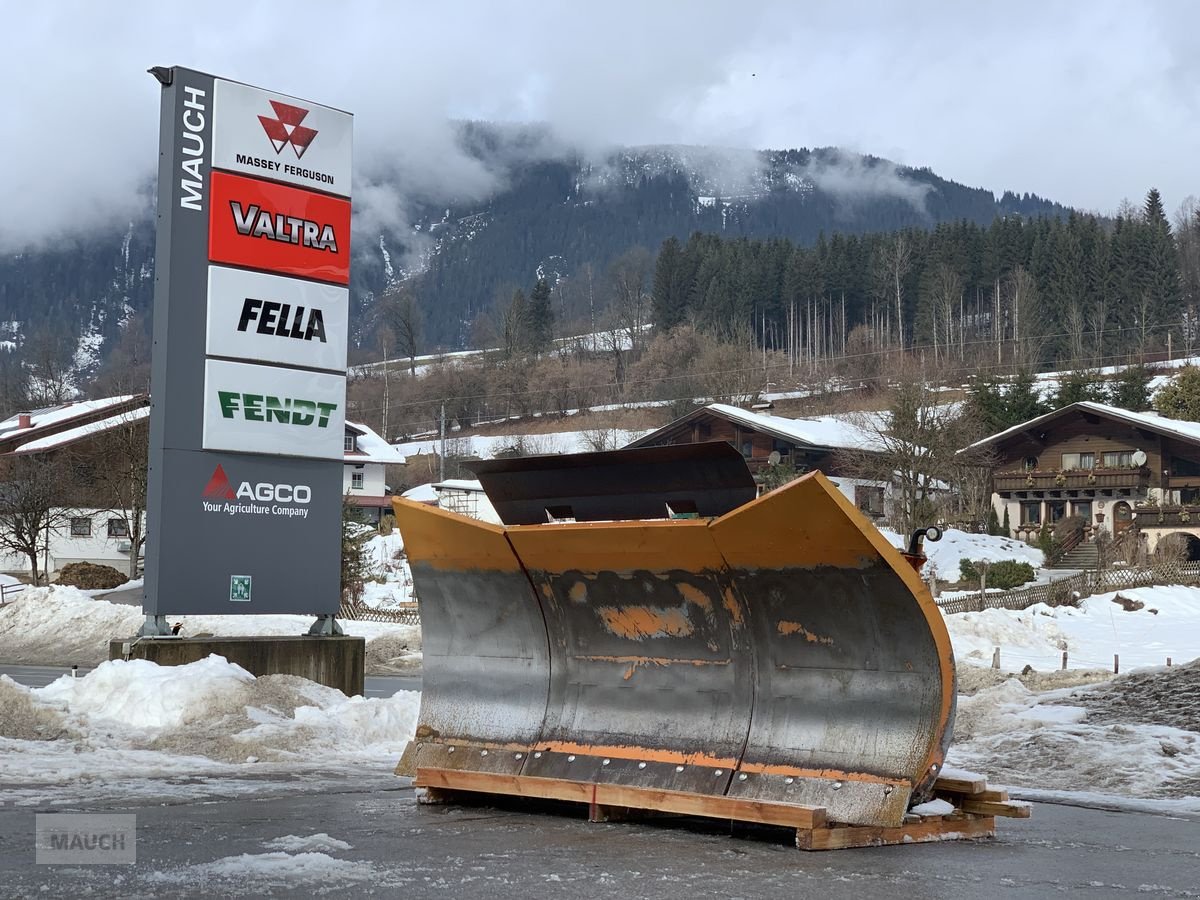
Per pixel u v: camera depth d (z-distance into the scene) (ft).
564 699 31.07
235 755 40.60
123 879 22.24
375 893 21.45
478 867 23.84
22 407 536.42
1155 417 215.10
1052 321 454.40
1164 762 40.78
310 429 58.70
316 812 30.40
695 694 29.04
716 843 26.63
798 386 414.00
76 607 119.24
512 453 333.01
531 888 22.08
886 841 26.81
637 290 589.32
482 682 32.40
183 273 55.11
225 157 56.24
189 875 22.59
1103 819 32.60
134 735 43.52
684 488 29.76
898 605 25.96
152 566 54.44
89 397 533.14
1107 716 50.49
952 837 28.04
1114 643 122.11
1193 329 485.56
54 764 37.73
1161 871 25.34
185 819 28.96
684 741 28.81
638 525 28.55
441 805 31.68
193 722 44.96
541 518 32.68
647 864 24.34
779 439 232.12
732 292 548.31
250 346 56.90
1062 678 74.79
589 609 30.60
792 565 27.04
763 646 28.14
